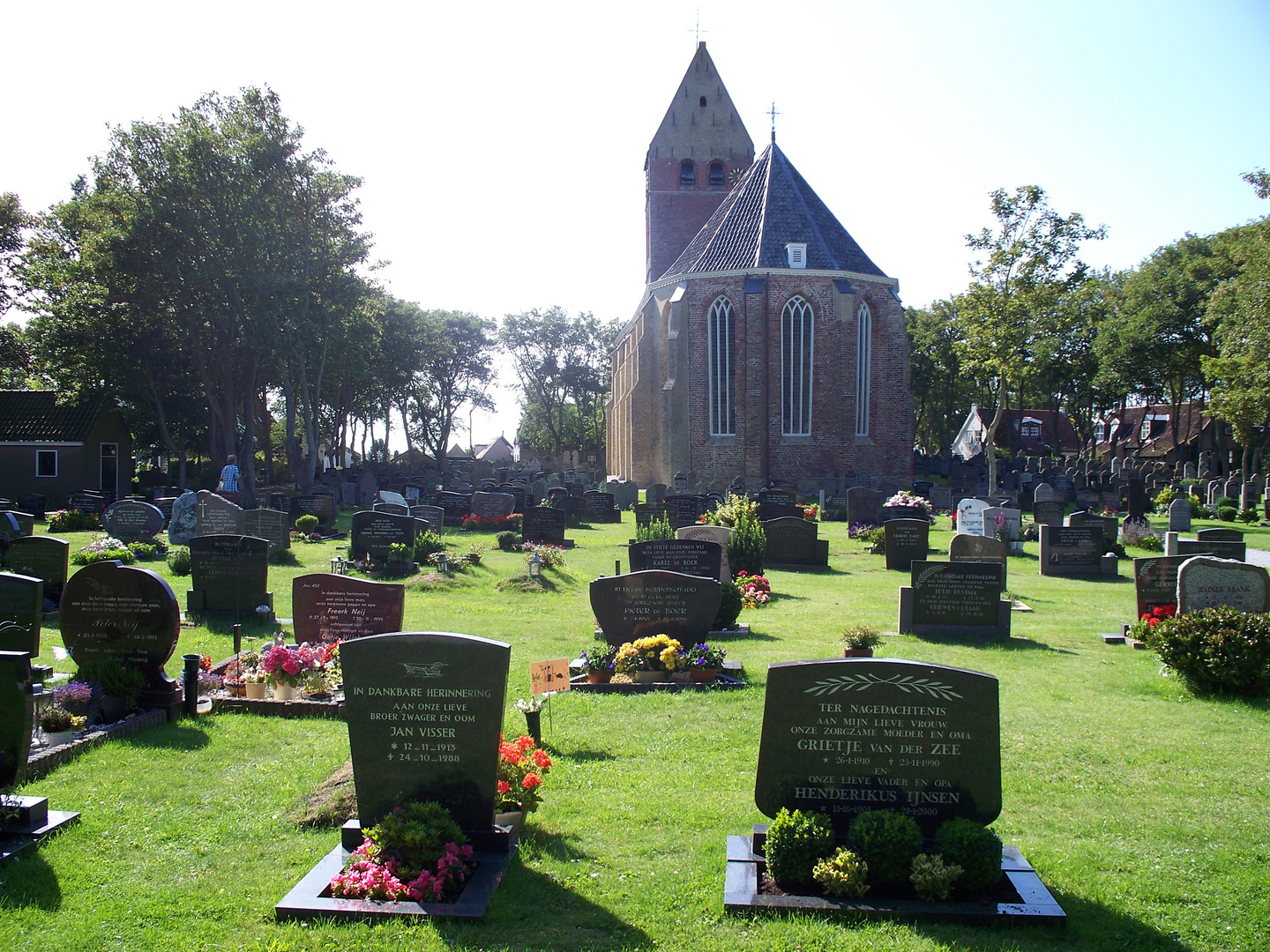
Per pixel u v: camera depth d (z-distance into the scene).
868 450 54.03
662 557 17.00
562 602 18.27
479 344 90.25
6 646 11.34
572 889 6.17
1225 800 7.89
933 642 14.64
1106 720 10.24
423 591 19.00
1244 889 6.16
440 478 53.22
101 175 41.16
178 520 25.33
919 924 5.69
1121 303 62.59
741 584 19.22
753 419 51.78
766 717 6.57
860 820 6.15
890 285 53.91
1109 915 5.82
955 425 88.25
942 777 6.43
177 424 52.91
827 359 52.00
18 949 5.41
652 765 8.72
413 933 5.61
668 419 52.47
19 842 6.73
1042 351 49.28
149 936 5.59
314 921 5.77
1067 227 42.53
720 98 64.94
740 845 6.63
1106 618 17.22
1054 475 48.38
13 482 43.03
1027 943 5.47
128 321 43.72
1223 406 44.22
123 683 9.66
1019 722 10.14
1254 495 42.84
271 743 9.21
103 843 6.86
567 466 87.12
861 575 23.27
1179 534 25.67
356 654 6.71
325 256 45.69
